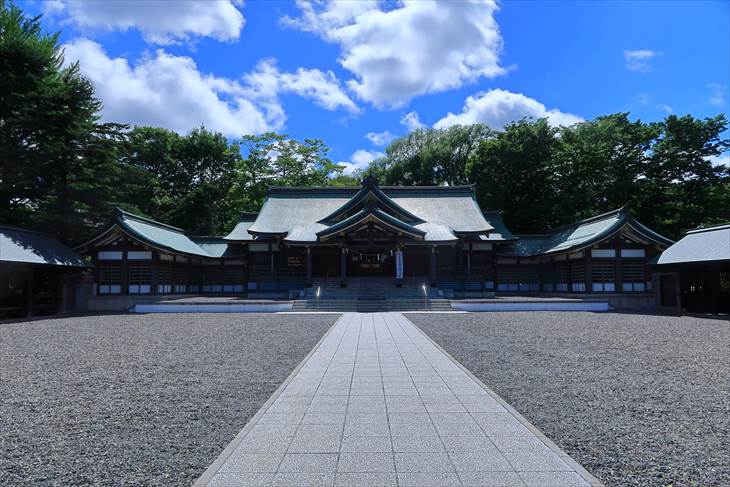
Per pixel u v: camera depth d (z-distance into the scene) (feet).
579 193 125.39
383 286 87.30
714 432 17.97
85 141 94.73
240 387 25.29
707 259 67.87
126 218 90.74
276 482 13.21
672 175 116.88
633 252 88.22
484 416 19.27
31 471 14.64
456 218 108.47
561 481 13.30
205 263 109.09
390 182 179.22
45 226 88.53
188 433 18.11
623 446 16.51
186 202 148.46
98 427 18.85
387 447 15.84
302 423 18.42
